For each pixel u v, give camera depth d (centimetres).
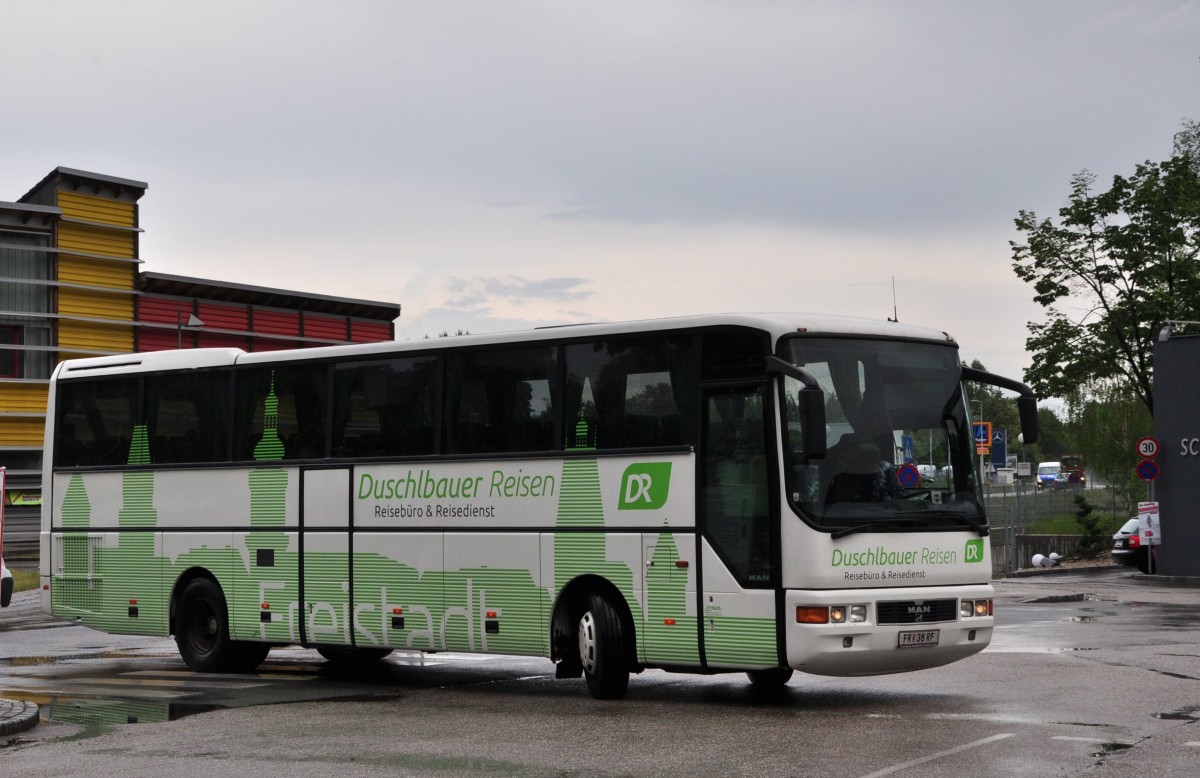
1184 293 4612
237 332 4719
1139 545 3956
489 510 1434
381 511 1524
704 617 1276
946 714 1188
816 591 1219
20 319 4162
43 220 4203
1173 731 1069
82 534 1819
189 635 1703
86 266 4309
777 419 1241
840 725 1141
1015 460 4922
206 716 1273
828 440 1248
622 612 1343
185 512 1714
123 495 1781
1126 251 4634
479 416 1452
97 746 1115
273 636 1617
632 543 1326
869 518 1244
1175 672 1455
